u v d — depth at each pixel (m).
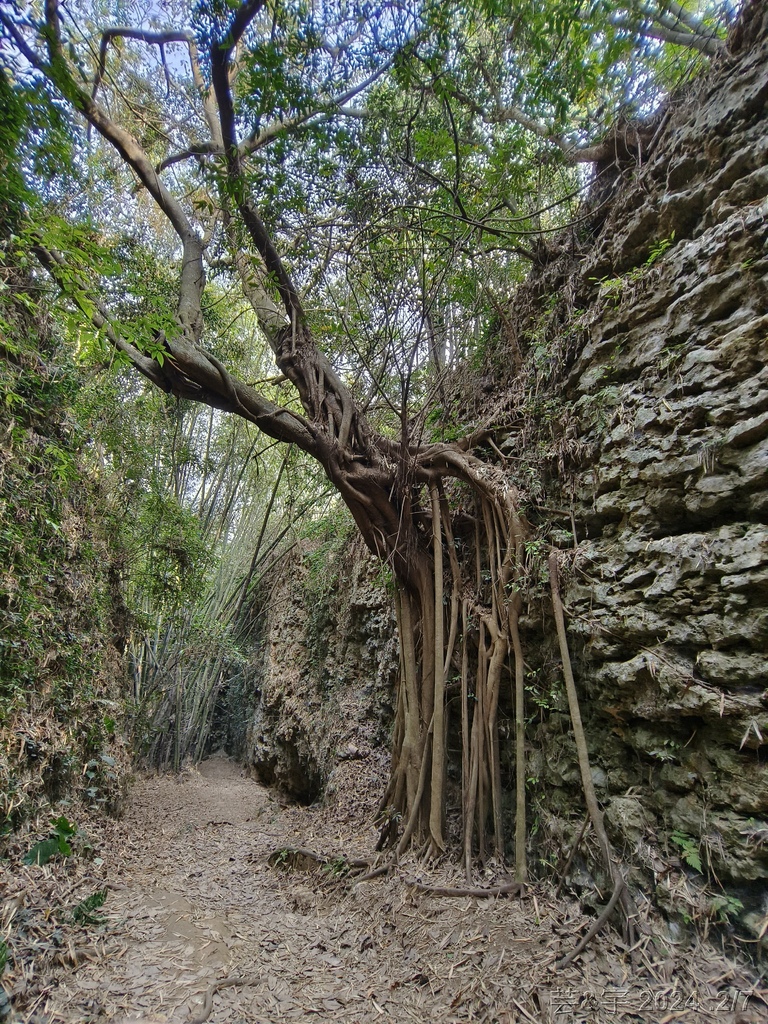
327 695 8.08
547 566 3.34
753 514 2.33
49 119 3.08
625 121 3.73
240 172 4.04
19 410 4.18
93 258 3.41
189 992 2.47
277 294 4.93
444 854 3.78
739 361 2.42
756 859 2.06
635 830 2.60
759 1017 1.86
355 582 7.48
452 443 4.51
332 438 4.62
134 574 7.77
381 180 4.30
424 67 3.85
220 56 3.52
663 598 2.60
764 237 2.42
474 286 4.68
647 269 3.10
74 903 3.15
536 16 3.18
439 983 2.47
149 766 10.62
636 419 2.93
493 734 3.67
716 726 2.30
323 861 4.34
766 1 2.74
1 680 3.68
